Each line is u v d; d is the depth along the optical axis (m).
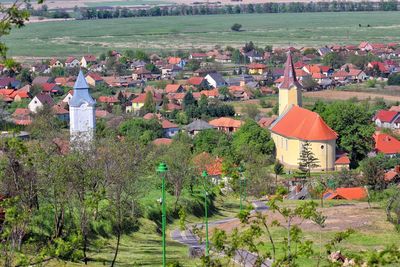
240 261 56.59
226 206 137.00
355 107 183.25
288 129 181.62
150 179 124.81
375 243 97.62
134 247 97.00
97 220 96.75
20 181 73.56
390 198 122.25
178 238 107.88
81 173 81.44
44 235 79.19
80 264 78.62
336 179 153.62
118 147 101.62
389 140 187.50
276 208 54.28
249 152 171.88
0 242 58.28
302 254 51.47
